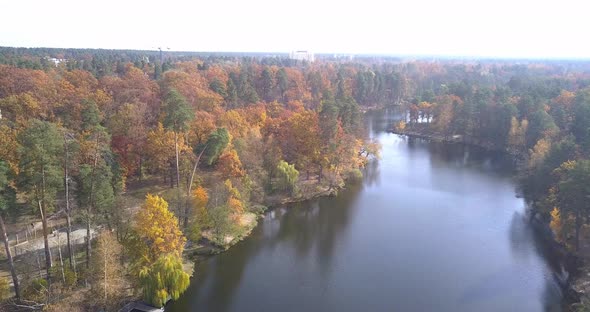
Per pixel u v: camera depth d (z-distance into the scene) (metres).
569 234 78.69
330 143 111.75
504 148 155.62
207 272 71.06
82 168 62.88
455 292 66.44
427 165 138.38
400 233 87.19
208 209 78.62
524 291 66.62
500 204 102.62
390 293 66.19
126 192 92.62
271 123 118.75
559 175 90.81
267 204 99.38
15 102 98.69
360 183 119.38
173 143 90.62
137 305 58.44
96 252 60.56
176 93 80.94
